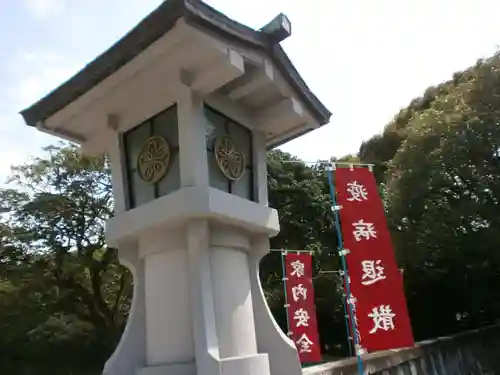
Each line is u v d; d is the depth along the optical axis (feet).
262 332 27.78
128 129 28.71
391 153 123.03
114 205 28.07
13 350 110.01
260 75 26.43
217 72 24.23
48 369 109.60
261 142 30.99
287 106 29.48
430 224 83.51
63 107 27.20
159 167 26.63
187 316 24.32
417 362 58.08
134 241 27.30
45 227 95.55
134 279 26.96
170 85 25.57
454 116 84.48
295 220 91.45
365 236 31.48
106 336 104.06
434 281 93.81
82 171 98.43
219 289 25.00
